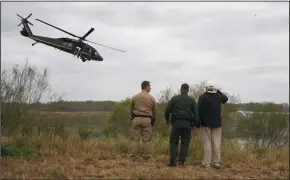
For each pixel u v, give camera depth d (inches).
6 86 487.5
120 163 299.3
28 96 504.4
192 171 275.6
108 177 244.4
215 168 297.1
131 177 247.1
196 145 372.2
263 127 567.8
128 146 369.7
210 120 295.6
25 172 248.7
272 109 595.2
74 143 352.8
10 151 311.7
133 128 321.1
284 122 581.6
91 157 316.2
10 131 463.8
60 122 465.4
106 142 395.9
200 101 299.1
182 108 298.4
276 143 569.9
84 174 251.0
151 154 343.6
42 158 305.6
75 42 633.6
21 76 510.9
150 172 265.7
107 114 825.5
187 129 299.9
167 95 581.3
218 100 300.2
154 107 319.9
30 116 489.1
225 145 389.4
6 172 244.4
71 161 293.1
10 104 478.6
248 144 411.5
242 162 330.6
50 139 367.6
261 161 336.5
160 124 518.3
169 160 300.5
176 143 301.7
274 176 275.9
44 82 534.0
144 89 323.6
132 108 323.9
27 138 365.4
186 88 304.3
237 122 597.0
